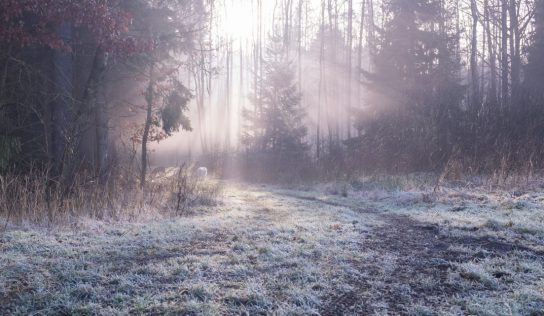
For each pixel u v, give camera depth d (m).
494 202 7.86
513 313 3.17
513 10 19.36
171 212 7.82
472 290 3.70
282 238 5.65
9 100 8.58
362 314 3.30
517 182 9.24
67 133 8.22
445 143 12.75
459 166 10.97
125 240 5.33
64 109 9.04
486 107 13.35
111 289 3.62
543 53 21.39
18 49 8.80
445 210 7.78
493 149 11.42
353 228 6.43
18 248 4.68
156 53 11.12
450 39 19.09
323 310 3.37
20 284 3.67
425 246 5.35
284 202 10.01
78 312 3.17
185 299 3.44
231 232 6.05
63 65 9.24
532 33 22.61
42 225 6.04
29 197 6.73
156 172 13.04
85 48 10.13
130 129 12.63
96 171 8.65
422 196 9.19
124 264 4.35
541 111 12.20
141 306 3.25
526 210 6.89
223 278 3.98
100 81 9.88
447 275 4.17
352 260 4.68
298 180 16.08
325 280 3.98
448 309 3.34
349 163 15.30
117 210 7.17
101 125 9.95
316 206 9.14
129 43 7.97
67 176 7.73
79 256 4.52
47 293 3.46
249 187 15.46
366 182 12.71
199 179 14.09
